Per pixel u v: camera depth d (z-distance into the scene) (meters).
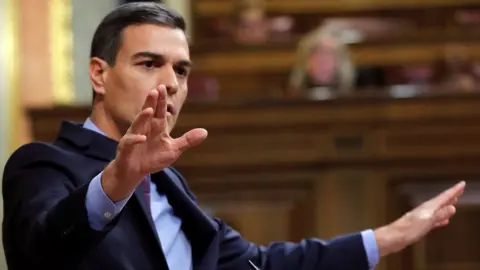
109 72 4.59
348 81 10.57
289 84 11.87
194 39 14.00
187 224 4.78
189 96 12.01
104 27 4.65
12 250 4.04
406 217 5.26
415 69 12.85
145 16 4.54
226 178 8.52
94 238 3.76
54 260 3.83
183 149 3.66
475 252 8.29
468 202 8.30
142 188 4.51
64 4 11.13
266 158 8.49
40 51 10.90
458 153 8.46
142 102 4.47
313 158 8.46
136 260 4.23
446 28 14.16
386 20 14.13
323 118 8.45
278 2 14.22
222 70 12.89
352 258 5.16
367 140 8.45
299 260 5.20
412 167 8.46
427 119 8.46
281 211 8.42
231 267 5.10
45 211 3.92
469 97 8.45
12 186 4.32
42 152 4.42
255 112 8.48
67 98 11.02
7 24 10.48
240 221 8.44
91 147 4.62
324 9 14.21
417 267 8.19
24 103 10.66
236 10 13.81
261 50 12.83
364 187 8.43
